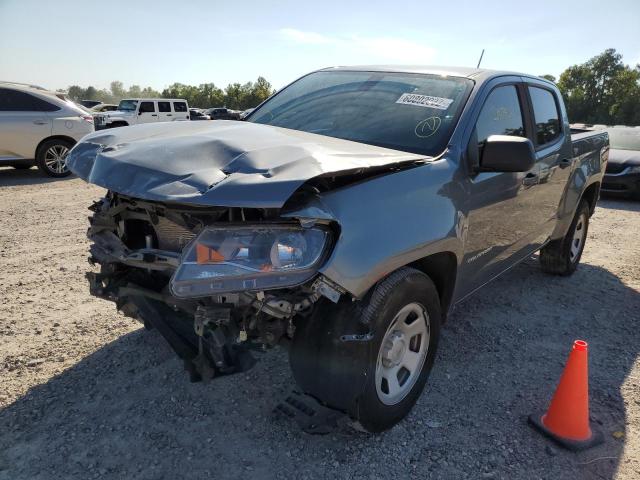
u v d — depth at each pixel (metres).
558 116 4.67
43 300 4.20
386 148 3.04
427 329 2.87
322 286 2.18
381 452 2.63
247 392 3.06
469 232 3.09
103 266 2.73
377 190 2.41
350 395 2.40
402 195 2.51
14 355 3.31
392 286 2.46
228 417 2.83
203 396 3.00
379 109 3.39
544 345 3.94
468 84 3.39
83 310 4.04
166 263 2.44
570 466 2.61
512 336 4.05
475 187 3.08
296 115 3.65
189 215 2.32
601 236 7.63
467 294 3.47
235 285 2.09
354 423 2.59
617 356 3.83
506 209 3.56
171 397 2.97
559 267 5.44
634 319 4.55
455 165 2.93
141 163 2.33
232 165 2.23
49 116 10.34
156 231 2.59
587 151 5.24
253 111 4.04
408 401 2.82
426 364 2.92
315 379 2.40
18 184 9.72
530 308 4.66
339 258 2.16
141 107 25.09
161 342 3.56
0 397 2.88
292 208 2.11
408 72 3.72
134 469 2.42
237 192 2.03
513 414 3.02
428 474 2.50
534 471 2.56
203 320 2.20
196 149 2.40
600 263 6.24
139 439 2.62
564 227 5.04
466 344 3.86
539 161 4.03
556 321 4.41
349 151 2.59
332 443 2.67
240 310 2.28
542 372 3.53
